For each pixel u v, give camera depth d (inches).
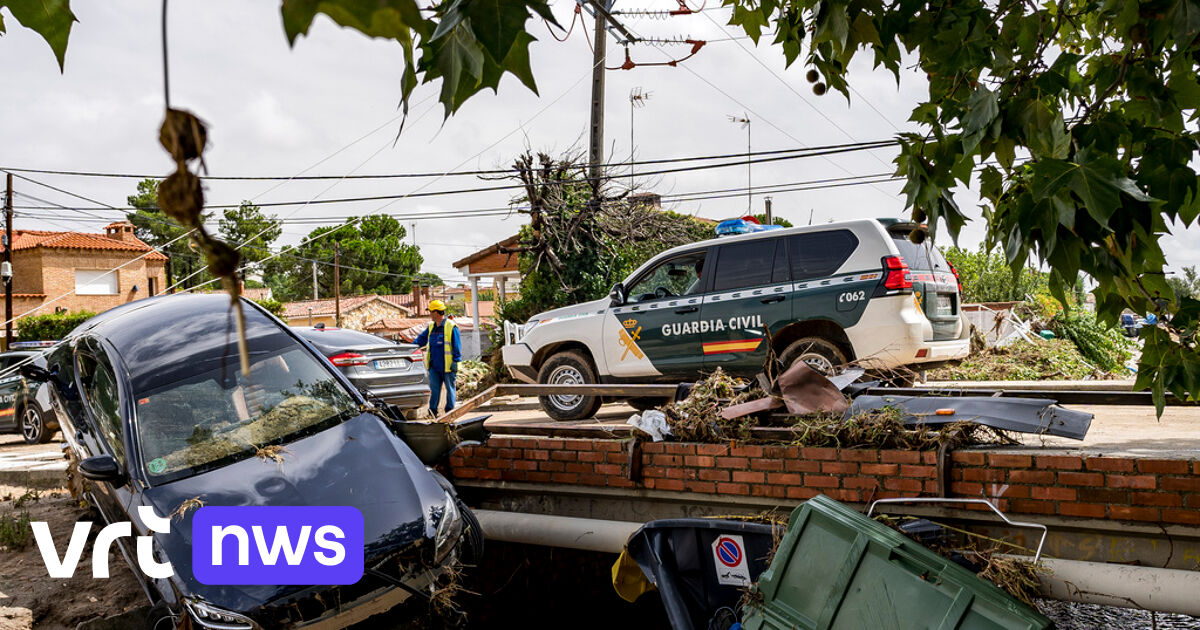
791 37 133.3
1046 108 97.3
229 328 25.1
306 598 160.2
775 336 310.3
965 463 188.1
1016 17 106.4
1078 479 177.5
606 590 275.9
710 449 217.9
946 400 206.5
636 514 232.2
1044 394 215.2
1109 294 97.3
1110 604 166.4
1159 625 203.5
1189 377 102.1
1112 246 91.4
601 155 681.0
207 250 25.0
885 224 308.7
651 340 335.0
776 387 224.5
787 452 208.1
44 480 352.5
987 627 134.3
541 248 680.4
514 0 42.0
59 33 47.9
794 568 155.9
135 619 199.5
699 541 180.5
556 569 274.1
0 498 331.9
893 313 289.7
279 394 212.4
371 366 416.2
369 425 206.5
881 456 196.7
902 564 144.6
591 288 675.4
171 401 205.9
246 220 2345.0
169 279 1583.4
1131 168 98.7
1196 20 90.1
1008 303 762.2
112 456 197.9
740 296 318.3
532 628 266.8
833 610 148.4
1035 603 161.8
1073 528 178.5
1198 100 100.1
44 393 485.4
